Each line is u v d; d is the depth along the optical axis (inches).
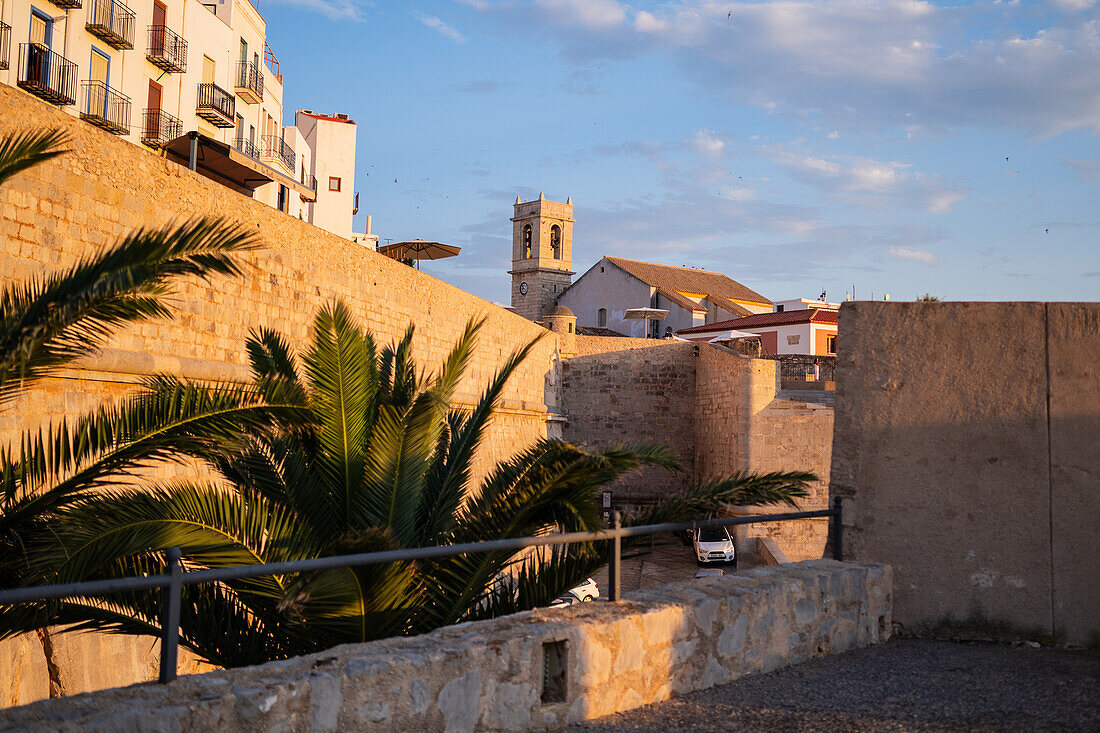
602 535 226.2
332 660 177.0
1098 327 265.0
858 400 293.9
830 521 294.8
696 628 228.2
